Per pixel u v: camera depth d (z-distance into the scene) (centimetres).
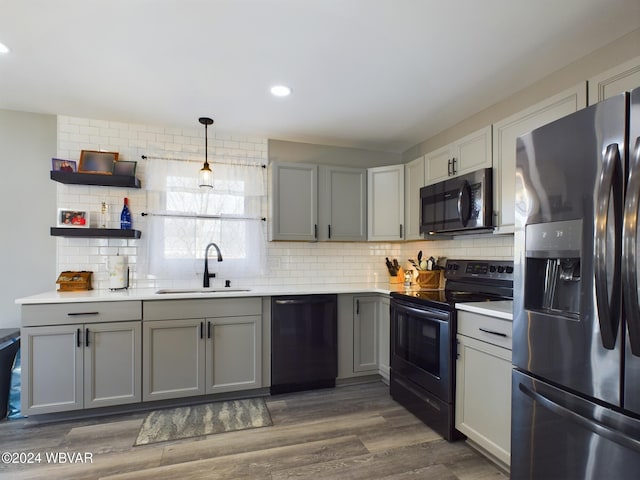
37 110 280
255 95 254
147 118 297
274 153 349
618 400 116
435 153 301
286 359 293
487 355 194
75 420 246
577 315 134
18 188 281
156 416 253
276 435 228
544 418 146
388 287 340
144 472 188
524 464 156
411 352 261
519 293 158
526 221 154
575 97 186
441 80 233
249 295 281
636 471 112
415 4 161
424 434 229
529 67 216
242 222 333
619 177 117
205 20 172
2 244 276
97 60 207
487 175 239
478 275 280
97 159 291
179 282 316
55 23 174
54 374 239
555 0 158
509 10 165
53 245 288
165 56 204
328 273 367
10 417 245
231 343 279
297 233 328
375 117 294
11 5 160
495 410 188
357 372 316
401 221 344
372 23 175
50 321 238
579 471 130
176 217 314
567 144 135
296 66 216
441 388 225
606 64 193
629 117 114
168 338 263
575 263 141
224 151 334
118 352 251
